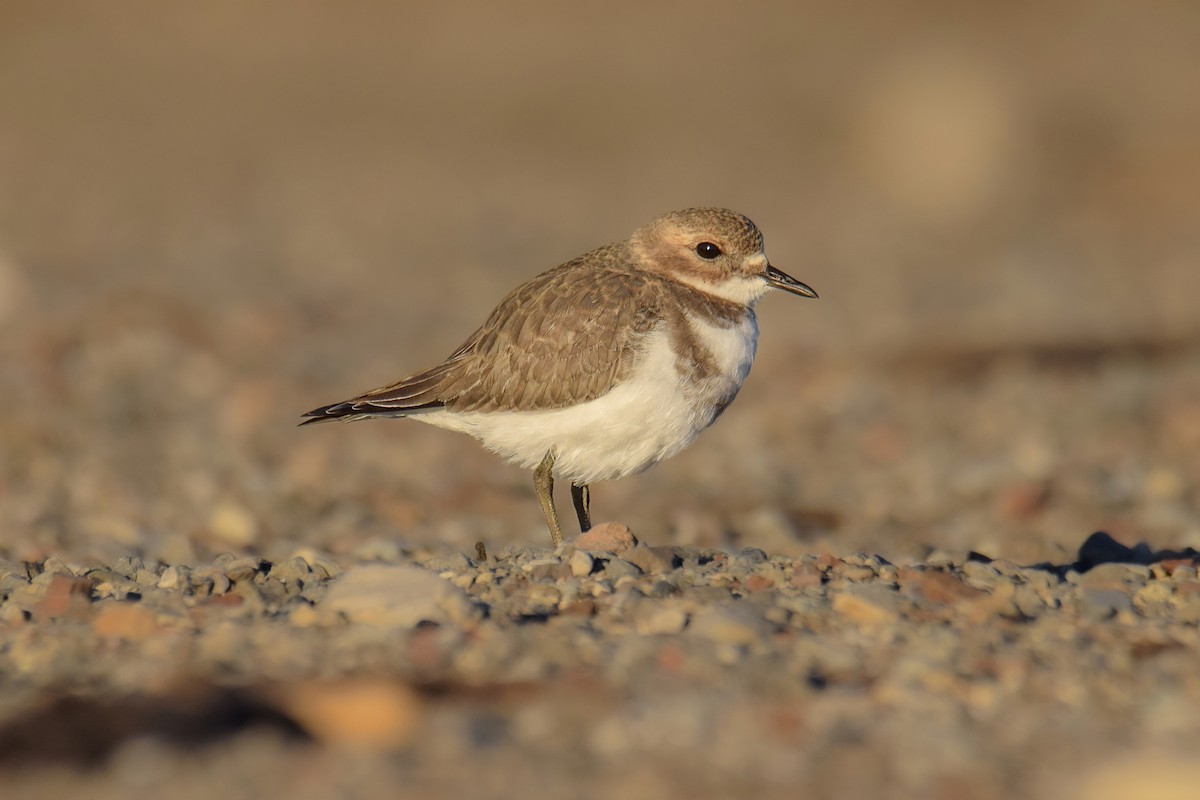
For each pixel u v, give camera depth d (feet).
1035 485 39.88
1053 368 57.00
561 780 18.26
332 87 148.56
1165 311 66.80
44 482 42.24
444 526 38.11
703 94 143.64
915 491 42.39
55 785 18.35
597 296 29.50
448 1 173.17
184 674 21.39
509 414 29.81
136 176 113.19
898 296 74.43
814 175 116.26
